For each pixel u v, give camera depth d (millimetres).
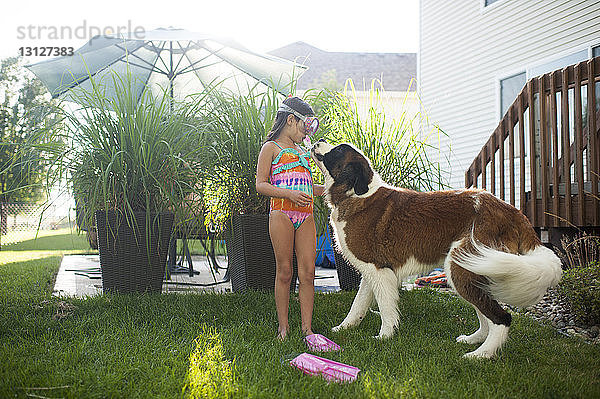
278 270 3723
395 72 27031
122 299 4523
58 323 3711
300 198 3576
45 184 4652
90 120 4656
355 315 3893
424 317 4230
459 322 4094
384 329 3555
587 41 8766
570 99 8195
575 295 4207
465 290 3209
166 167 4785
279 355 3113
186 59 8531
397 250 3521
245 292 4965
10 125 18516
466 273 3195
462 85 11828
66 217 4852
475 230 3252
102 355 2943
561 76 5715
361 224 3604
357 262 3639
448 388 2566
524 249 3217
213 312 4168
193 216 5023
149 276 4910
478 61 11328
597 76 5375
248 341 3396
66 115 4688
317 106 5367
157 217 4828
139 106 4820
